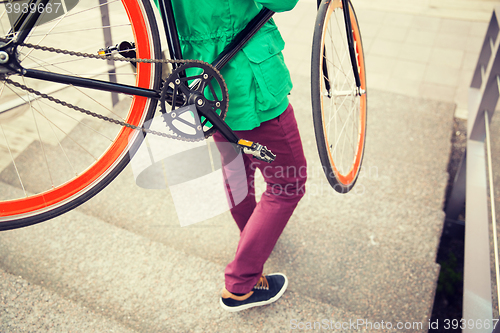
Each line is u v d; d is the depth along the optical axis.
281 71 1.31
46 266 1.96
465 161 2.77
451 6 5.54
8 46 0.98
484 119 2.75
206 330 1.73
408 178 2.77
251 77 1.26
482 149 2.81
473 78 3.38
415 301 1.94
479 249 2.25
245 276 1.67
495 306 2.12
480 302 1.99
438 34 4.91
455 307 2.69
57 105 2.75
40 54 2.50
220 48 1.22
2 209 1.19
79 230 2.13
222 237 2.28
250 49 1.23
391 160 2.92
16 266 1.96
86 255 2.02
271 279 1.88
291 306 1.82
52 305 1.70
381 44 4.73
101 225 2.16
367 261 2.12
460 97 3.92
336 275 2.06
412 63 4.39
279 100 1.31
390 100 3.56
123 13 1.55
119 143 1.25
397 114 3.40
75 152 2.64
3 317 1.65
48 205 1.23
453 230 3.05
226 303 1.77
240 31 1.21
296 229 2.30
